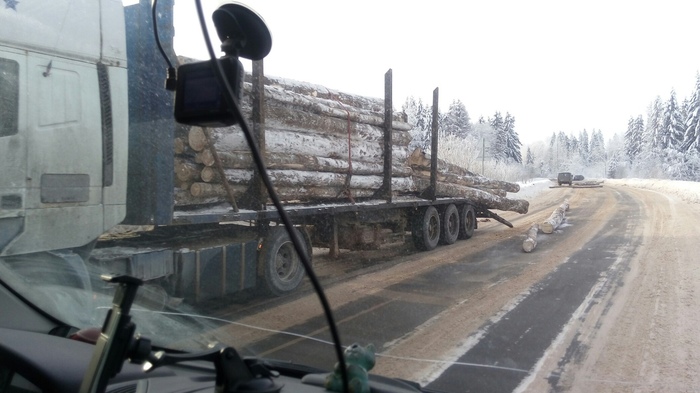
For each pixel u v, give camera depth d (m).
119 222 5.47
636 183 53.62
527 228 16.38
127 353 1.55
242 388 1.63
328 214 9.09
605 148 110.06
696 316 6.28
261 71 7.40
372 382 2.36
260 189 7.37
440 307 6.75
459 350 5.09
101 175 5.31
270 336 5.30
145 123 5.75
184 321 5.19
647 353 5.00
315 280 1.26
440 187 12.73
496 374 4.45
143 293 5.61
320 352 4.82
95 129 5.25
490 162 43.59
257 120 7.38
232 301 6.98
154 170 5.89
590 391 4.09
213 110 1.22
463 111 55.78
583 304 6.91
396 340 5.39
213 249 6.60
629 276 8.68
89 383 1.50
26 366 2.08
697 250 11.13
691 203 25.19
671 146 74.81
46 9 4.90
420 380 4.32
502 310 6.62
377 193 10.77
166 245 6.32
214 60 1.15
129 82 5.61
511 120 74.44
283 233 7.58
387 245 11.33
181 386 2.23
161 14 5.32
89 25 5.22
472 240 13.93
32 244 4.75
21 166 4.71
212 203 7.01
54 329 3.07
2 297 3.13
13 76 4.66
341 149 9.43
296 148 8.34
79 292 4.36
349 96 10.05
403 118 11.68
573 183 57.38
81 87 5.15
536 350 5.09
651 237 13.38
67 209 5.03
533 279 8.55
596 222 17.55
